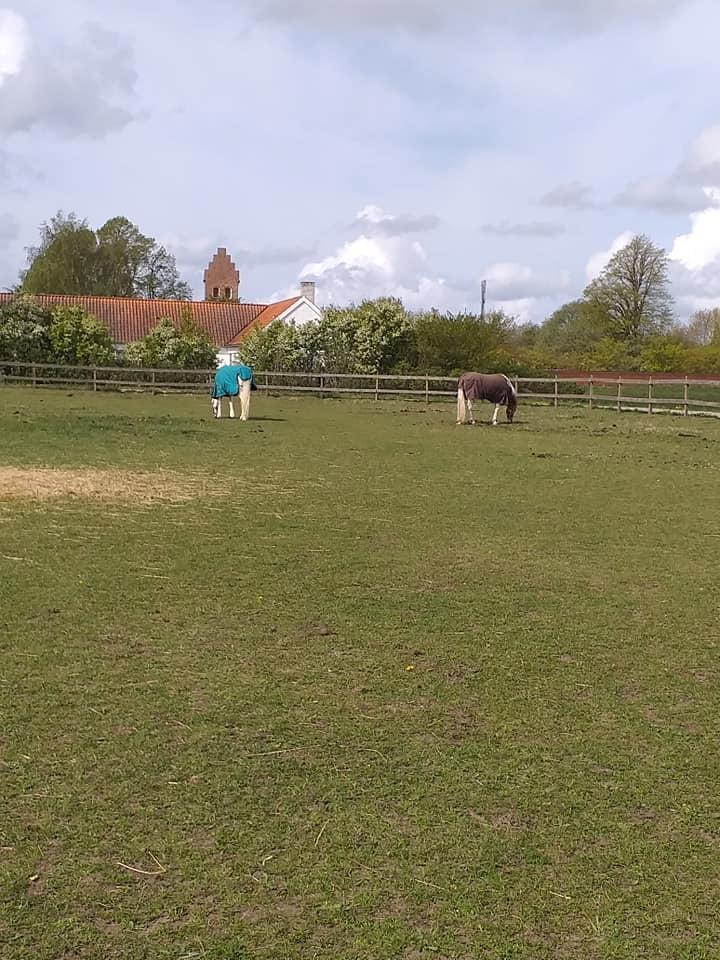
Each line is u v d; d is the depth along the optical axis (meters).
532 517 9.98
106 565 7.25
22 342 33.84
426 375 33.38
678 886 3.11
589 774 3.94
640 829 3.48
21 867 3.12
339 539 8.55
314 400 30.16
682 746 4.24
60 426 17.80
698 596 6.82
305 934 2.81
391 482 12.28
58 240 63.44
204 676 4.94
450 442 17.77
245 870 3.14
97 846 3.27
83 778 3.77
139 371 32.19
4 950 2.70
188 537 8.44
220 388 21.20
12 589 6.46
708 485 12.73
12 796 3.61
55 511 9.46
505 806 3.64
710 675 5.18
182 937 2.79
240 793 3.68
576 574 7.43
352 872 3.15
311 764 3.96
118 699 4.59
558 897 3.03
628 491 12.05
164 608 6.15
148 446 15.45
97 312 47.88
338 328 35.97
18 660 5.08
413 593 6.71
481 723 4.45
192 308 50.16
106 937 2.78
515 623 6.05
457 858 3.25
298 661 5.22
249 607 6.23
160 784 3.74
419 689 4.85
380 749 4.12
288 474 12.72
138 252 66.50
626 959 2.73
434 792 3.74
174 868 3.14
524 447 17.23
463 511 10.24
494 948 2.77
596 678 5.08
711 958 2.74
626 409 28.59
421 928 2.86
